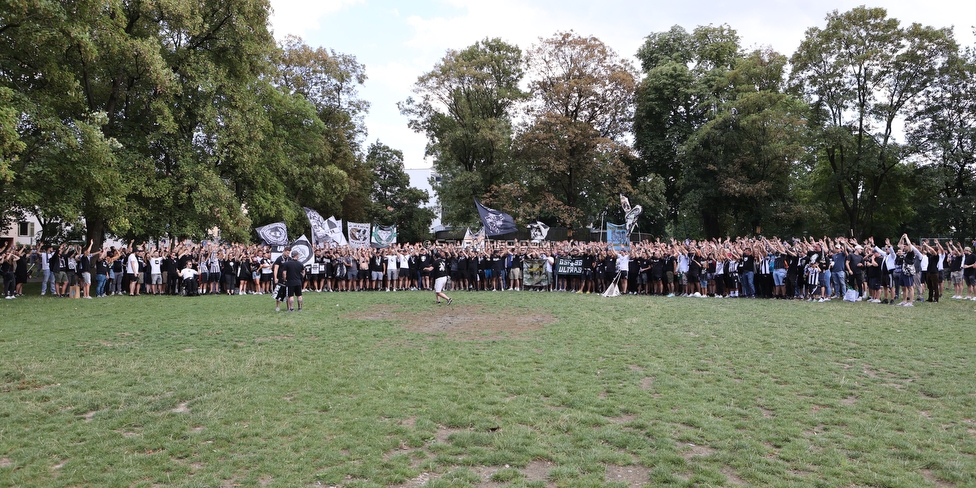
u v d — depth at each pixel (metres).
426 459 5.91
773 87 40.56
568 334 12.88
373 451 6.07
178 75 26.14
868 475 5.45
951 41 34.91
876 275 18.66
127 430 6.75
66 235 30.12
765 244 21.75
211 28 27.06
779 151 36.88
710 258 21.81
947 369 9.31
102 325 14.01
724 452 6.00
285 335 12.88
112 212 22.33
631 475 5.55
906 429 6.71
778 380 8.88
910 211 44.53
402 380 8.83
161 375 9.12
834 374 9.12
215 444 6.27
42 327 13.66
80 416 7.23
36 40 18.94
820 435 6.54
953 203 36.91
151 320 14.96
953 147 36.75
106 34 21.19
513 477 5.46
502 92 44.31
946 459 5.83
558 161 40.81
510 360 10.23
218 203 25.58
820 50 37.97
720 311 16.52
